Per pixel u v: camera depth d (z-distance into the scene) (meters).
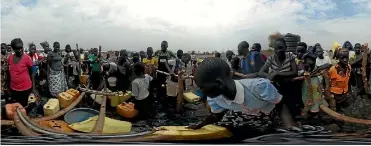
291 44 3.69
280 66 3.31
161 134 2.80
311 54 3.69
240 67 3.55
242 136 2.85
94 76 4.84
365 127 3.14
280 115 3.16
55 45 4.59
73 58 4.98
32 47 4.68
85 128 3.31
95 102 4.30
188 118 3.61
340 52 3.81
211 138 2.81
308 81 3.49
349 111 3.71
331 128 3.08
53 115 3.72
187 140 2.77
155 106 4.03
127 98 4.31
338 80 3.77
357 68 4.41
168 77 4.48
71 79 5.11
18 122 3.19
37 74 5.05
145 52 4.75
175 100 4.29
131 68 4.73
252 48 3.62
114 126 3.35
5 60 4.22
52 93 4.62
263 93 2.53
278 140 2.76
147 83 4.05
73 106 3.93
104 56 5.16
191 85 4.32
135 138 2.80
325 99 3.76
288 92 3.28
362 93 4.23
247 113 2.76
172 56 4.52
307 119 3.35
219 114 2.83
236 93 2.45
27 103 4.20
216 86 2.38
